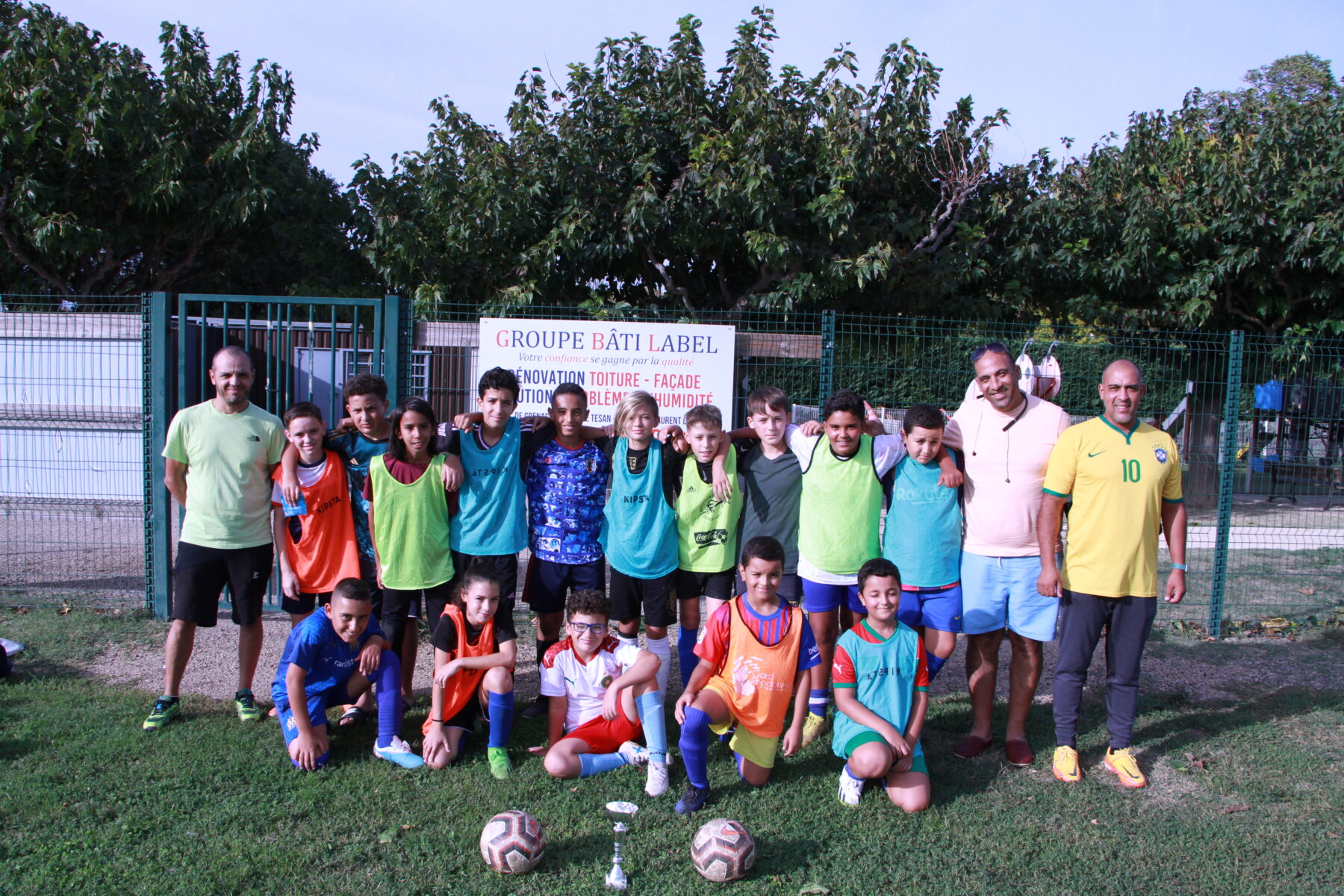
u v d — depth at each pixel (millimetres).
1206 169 11273
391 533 4125
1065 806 3613
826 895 2941
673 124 10672
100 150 10828
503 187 9750
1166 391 11164
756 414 4270
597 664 3922
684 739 3480
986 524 3994
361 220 10977
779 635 3707
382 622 4211
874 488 4145
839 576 4148
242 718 4227
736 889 2955
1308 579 7879
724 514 4211
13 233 11391
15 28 11258
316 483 4230
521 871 2990
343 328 9922
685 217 10234
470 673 3990
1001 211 10898
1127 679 3883
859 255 9727
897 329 9281
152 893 2826
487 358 5910
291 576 4332
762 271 10398
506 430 4324
